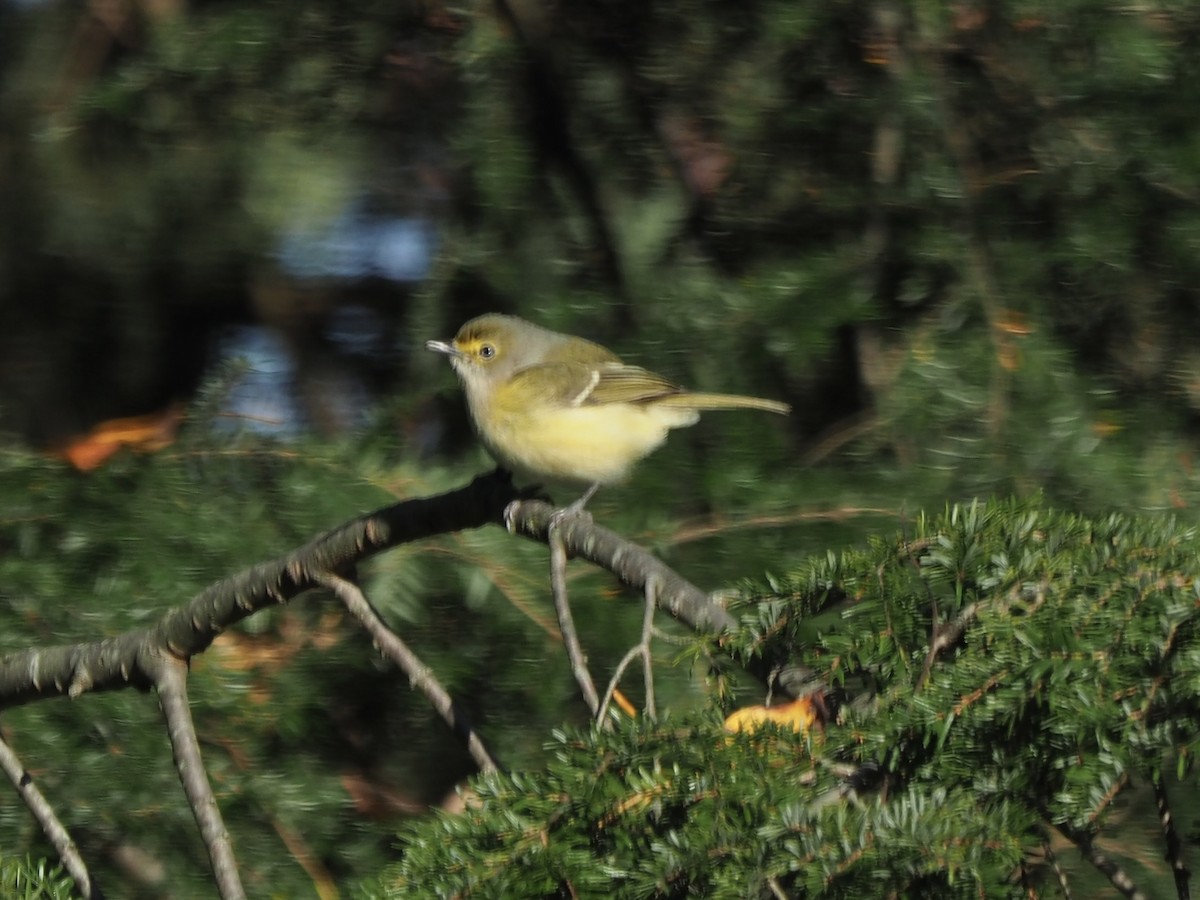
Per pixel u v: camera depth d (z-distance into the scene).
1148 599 5.45
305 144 12.65
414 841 5.46
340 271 13.45
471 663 10.30
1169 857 5.45
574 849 5.29
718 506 10.41
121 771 9.26
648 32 11.62
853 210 11.30
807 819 5.02
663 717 5.54
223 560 9.92
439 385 11.30
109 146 12.77
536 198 11.88
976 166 11.05
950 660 5.77
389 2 11.88
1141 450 10.59
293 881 9.33
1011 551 5.84
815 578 6.08
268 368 11.61
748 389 11.20
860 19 10.94
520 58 11.75
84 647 7.85
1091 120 10.72
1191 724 5.25
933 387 10.39
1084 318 11.04
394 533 7.26
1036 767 5.38
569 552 7.06
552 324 11.55
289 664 10.14
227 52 11.67
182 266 13.26
